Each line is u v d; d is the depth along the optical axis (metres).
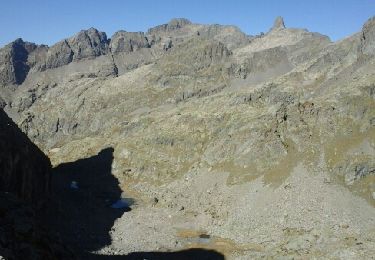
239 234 166.50
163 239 166.12
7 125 165.38
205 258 148.25
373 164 176.75
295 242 149.00
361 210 160.88
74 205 196.00
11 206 69.00
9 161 146.75
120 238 166.62
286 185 181.88
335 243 143.88
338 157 188.25
